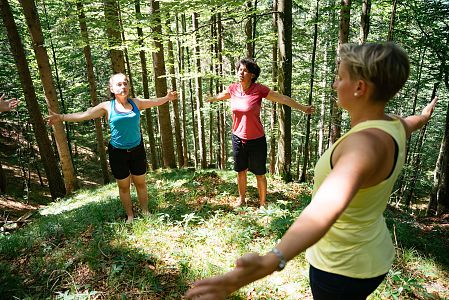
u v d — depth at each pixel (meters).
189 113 24.05
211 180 6.60
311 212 0.94
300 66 12.30
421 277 3.62
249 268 0.87
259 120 4.53
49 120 4.01
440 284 3.59
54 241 4.07
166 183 7.15
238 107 4.45
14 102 3.44
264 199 4.91
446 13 8.27
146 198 4.66
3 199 13.62
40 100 17.06
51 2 13.95
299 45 13.43
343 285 1.33
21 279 3.33
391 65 1.14
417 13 8.49
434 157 21.28
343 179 0.97
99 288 3.06
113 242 3.82
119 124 4.01
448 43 8.55
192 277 3.16
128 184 4.37
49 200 16.42
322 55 16.23
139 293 2.97
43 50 9.92
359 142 1.07
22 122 17.78
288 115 6.89
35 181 18.56
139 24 6.92
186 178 7.61
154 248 3.67
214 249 3.69
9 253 3.92
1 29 13.59
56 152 20.45
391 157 1.12
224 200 5.40
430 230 5.77
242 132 4.54
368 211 1.25
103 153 14.20
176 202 5.30
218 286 0.87
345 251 1.31
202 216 4.64
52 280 3.28
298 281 3.14
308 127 11.39
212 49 13.52
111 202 5.59
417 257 4.02
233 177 6.92
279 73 6.71
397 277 3.09
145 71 13.34
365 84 1.20
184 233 4.03
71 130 23.41
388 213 6.28
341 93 1.27
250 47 10.92
